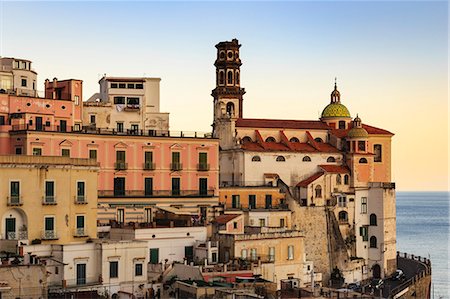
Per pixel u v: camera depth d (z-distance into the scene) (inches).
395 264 5816.9
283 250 4613.7
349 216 5698.8
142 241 3954.2
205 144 5088.6
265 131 5812.0
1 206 3870.6
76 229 4111.7
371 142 6053.2
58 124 4857.3
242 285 3804.1
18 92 5137.8
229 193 5265.8
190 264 4158.5
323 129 5989.2
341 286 5270.7
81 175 4148.6
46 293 3489.2
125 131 5083.7
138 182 4842.5
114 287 3838.6
